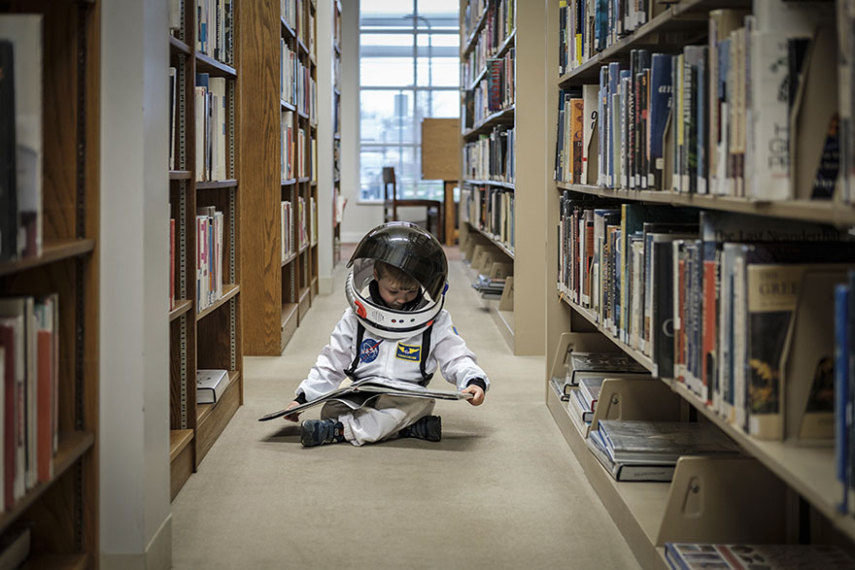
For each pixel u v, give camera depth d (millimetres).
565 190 3488
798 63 1352
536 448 2947
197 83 2969
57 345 1653
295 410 2945
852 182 1082
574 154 3076
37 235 1413
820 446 1439
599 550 2109
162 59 1978
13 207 1324
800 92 1351
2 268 1317
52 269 1790
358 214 11859
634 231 2352
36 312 1558
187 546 2135
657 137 2016
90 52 1756
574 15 3098
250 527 2252
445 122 10984
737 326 1533
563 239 3342
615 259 2465
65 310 1795
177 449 2459
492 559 2055
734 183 1489
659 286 1938
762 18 1372
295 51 5324
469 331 5266
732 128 1495
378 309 2992
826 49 1358
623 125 2301
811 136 1361
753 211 1393
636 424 2543
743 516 1885
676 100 1843
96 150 1772
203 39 2996
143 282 1835
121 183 1813
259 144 4469
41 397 1534
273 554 2082
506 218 5262
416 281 2988
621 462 2307
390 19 11688
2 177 1316
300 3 5582
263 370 4199
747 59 1425
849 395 1150
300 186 6125
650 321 2098
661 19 1978
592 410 2740
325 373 3066
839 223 1113
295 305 5383
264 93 4488
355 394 2973
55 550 1826
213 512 2355
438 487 2555
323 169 6926
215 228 3021
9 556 1684
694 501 1891
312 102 6527
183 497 2469
